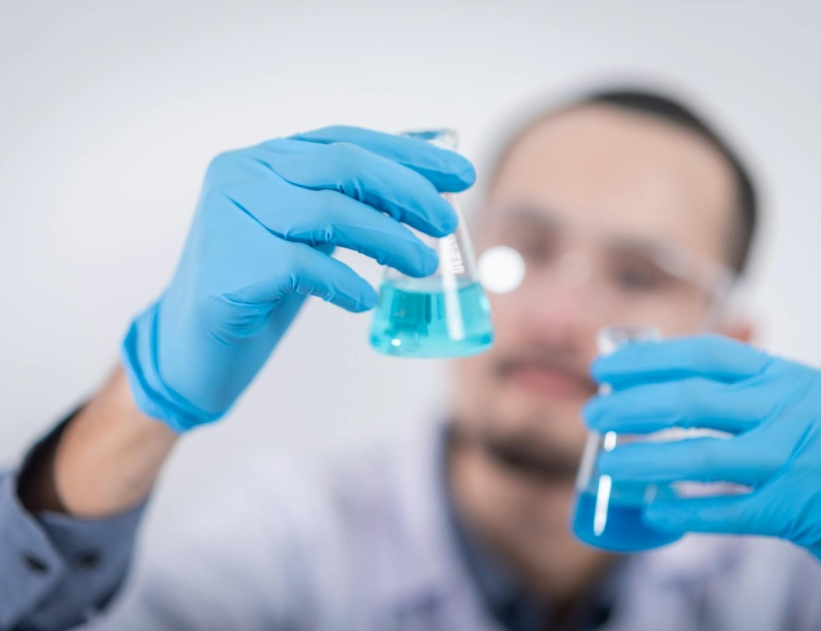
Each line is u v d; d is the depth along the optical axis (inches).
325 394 32.4
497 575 28.2
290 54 32.1
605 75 33.9
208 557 28.9
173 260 31.5
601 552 28.5
